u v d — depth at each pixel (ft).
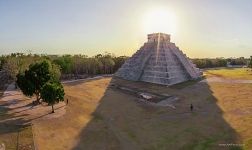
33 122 175.11
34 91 217.15
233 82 375.25
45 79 219.41
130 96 276.41
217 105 235.20
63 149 139.54
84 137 157.17
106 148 143.13
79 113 205.57
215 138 154.10
